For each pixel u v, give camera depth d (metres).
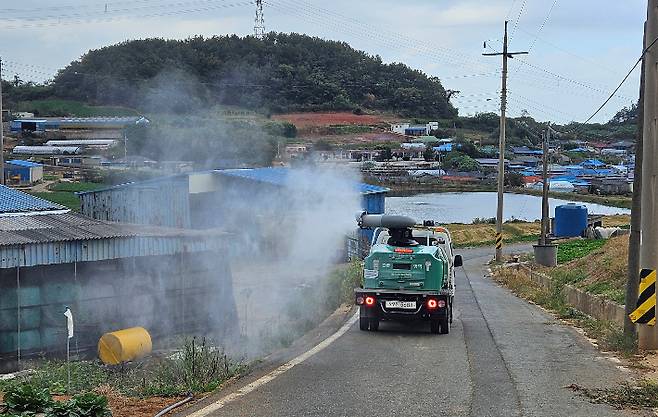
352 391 9.06
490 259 47.25
